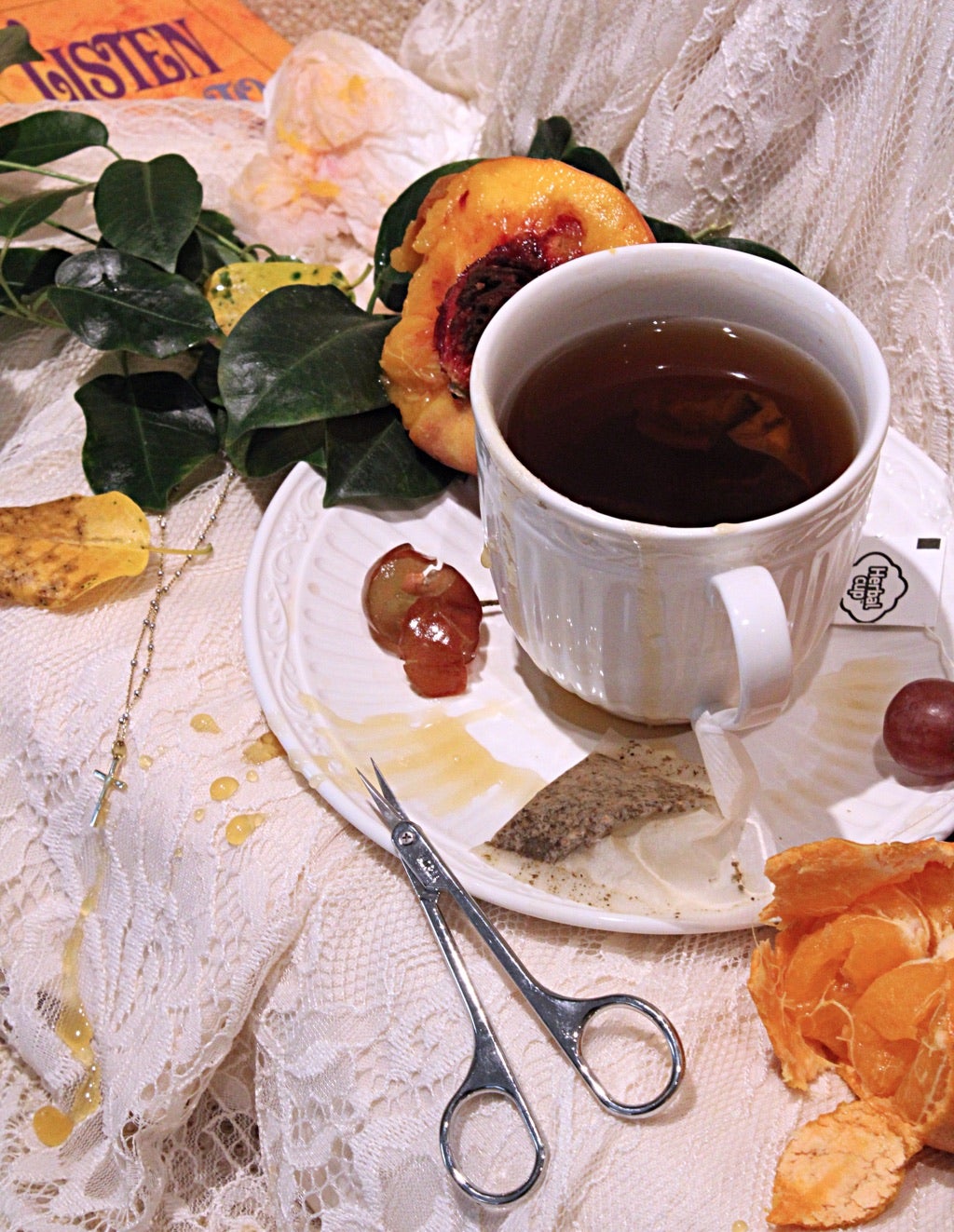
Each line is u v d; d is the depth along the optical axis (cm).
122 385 46
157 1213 40
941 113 44
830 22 45
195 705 41
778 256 45
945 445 46
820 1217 33
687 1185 34
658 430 37
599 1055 35
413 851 36
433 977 36
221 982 38
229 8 61
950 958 34
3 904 42
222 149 55
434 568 40
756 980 35
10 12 60
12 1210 39
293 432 44
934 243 45
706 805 37
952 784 37
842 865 34
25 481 46
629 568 33
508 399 37
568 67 50
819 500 33
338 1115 36
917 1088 33
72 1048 40
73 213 52
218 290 48
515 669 41
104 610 42
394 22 61
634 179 51
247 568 41
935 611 40
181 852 39
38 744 41
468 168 46
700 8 46
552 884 36
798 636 36
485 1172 34
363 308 52
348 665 40
